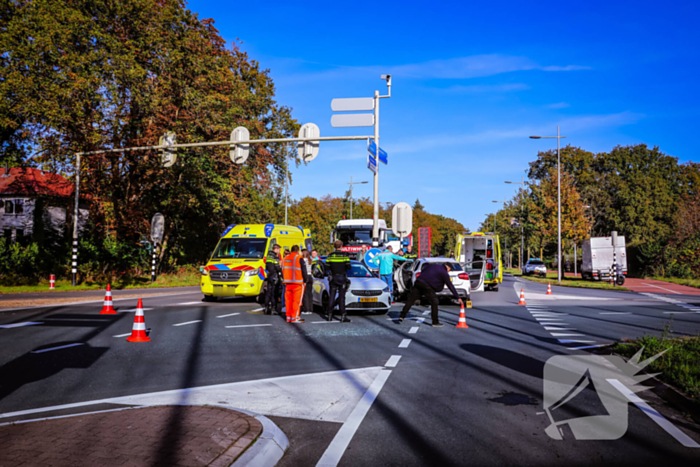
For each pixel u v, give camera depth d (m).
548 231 45.28
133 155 26.48
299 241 20.02
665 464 3.93
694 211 45.19
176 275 32.47
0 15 21.95
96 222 28.83
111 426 4.40
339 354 8.37
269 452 3.95
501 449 4.23
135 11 24.62
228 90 30.62
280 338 9.89
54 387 6.06
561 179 44.56
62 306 14.81
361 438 4.49
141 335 9.31
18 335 9.72
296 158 37.53
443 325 12.04
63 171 25.23
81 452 3.78
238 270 15.95
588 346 9.22
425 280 11.86
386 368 7.34
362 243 29.02
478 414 5.19
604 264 36.94
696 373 6.33
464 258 27.77
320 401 5.63
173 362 7.57
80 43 22.88
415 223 118.31
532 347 9.11
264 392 5.96
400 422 4.93
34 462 3.58
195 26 29.84
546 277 45.59
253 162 32.22
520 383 6.47
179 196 30.52
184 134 26.28
